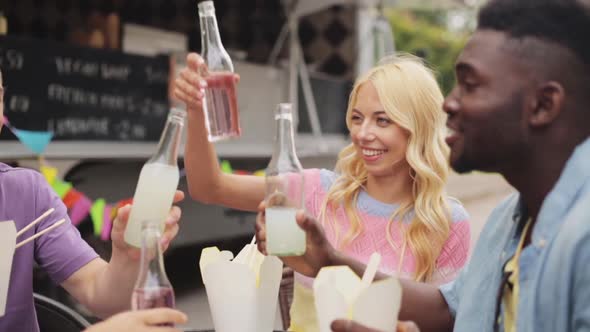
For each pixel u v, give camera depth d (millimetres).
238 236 4703
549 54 1052
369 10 7152
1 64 3584
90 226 3717
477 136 1104
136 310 1272
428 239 2088
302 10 6047
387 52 7004
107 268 1728
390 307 1195
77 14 5512
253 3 7105
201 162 1998
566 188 1070
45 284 3695
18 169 1843
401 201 2158
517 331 1138
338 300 1228
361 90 2121
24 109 3719
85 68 4102
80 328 1870
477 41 1107
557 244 1048
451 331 1535
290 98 5785
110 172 3973
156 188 1407
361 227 2135
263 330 1459
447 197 2156
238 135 1638
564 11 1042
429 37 20828
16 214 1777
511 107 1076
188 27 6672
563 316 1040
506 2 1091
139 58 4480
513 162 1114
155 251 1278
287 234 1380
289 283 2199
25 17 5109
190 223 4254
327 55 7141
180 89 1655
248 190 2117
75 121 4043
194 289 4711
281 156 1415
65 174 3762
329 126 6512
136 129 4484
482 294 1302
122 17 5945
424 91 2064
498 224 1339
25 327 1778
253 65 5352
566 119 1064
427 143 2088
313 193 2248
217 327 1460
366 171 2197
